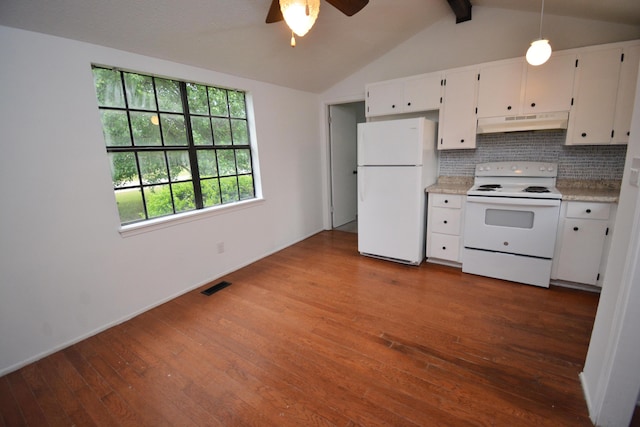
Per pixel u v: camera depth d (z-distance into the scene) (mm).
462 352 1866
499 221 2748
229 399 1581
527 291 2594
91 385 1714
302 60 3264
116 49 2182
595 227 2385
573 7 2482
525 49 2949
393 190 3168
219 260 3115
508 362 1765
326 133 4527
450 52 3328
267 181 3629
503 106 2844
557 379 1625
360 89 4035
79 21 1847
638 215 1158
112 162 2311
